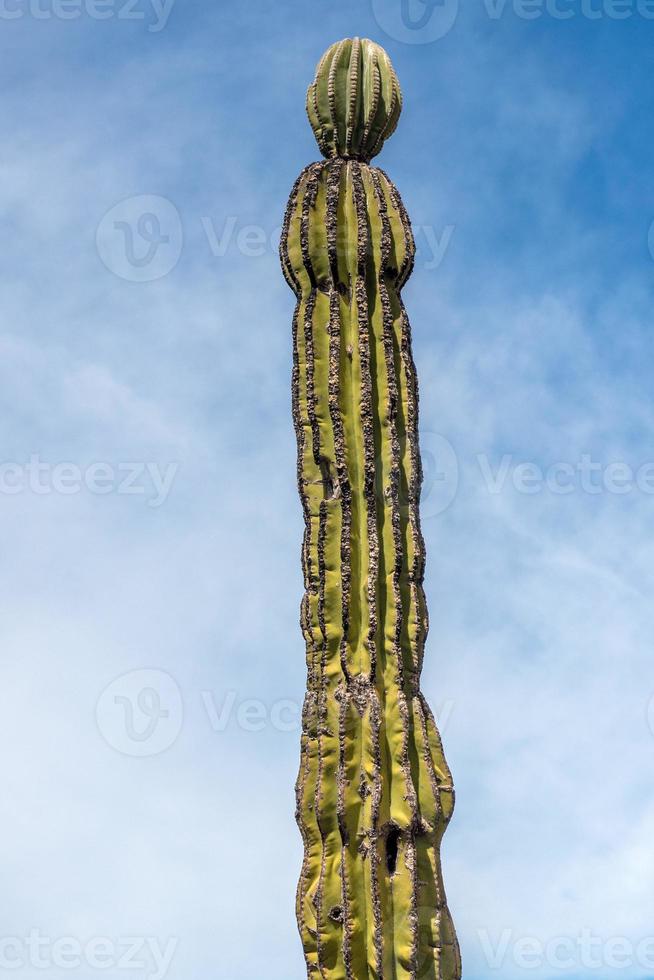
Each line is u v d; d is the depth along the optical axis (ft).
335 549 25.72
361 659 25.38
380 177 27.63
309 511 26.14
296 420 26.66
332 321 26.55
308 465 26.37
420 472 26.35
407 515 25.94
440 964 24.18
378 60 28.84
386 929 24.07
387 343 26.45
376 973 23.82
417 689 25.32
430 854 24.54
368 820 24.49
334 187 27.20
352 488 25.95
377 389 26.30
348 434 26.16
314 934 24.44
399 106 28.94
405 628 25.46
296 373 26.73
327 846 24.75
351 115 28.35
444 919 24.44
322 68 28.86
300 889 24.85
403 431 26.25
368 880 24.27
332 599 25.54
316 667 25.52
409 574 25.68
